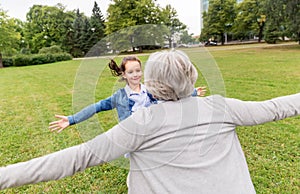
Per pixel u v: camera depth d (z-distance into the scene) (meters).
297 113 1.07
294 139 3.49
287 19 22.95
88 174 2.80
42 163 0.88
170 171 0.92
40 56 25.11
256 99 5.89
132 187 0.98
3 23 27.30
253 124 1.03
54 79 11.43
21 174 0.86
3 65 24.58
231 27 32.97
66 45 33.28
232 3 32.25
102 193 2.49
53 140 3.91
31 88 9.46
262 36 31.94
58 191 2.55
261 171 2.72
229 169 0.95
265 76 8.67
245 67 10.73
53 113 5.70
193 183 0.91
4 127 4.72
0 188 0.87
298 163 2.87
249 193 0.96
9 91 9.06
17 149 3.64
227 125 0.99
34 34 40.03
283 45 24.28
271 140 3.49
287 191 2.38
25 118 5.37
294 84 7.20
